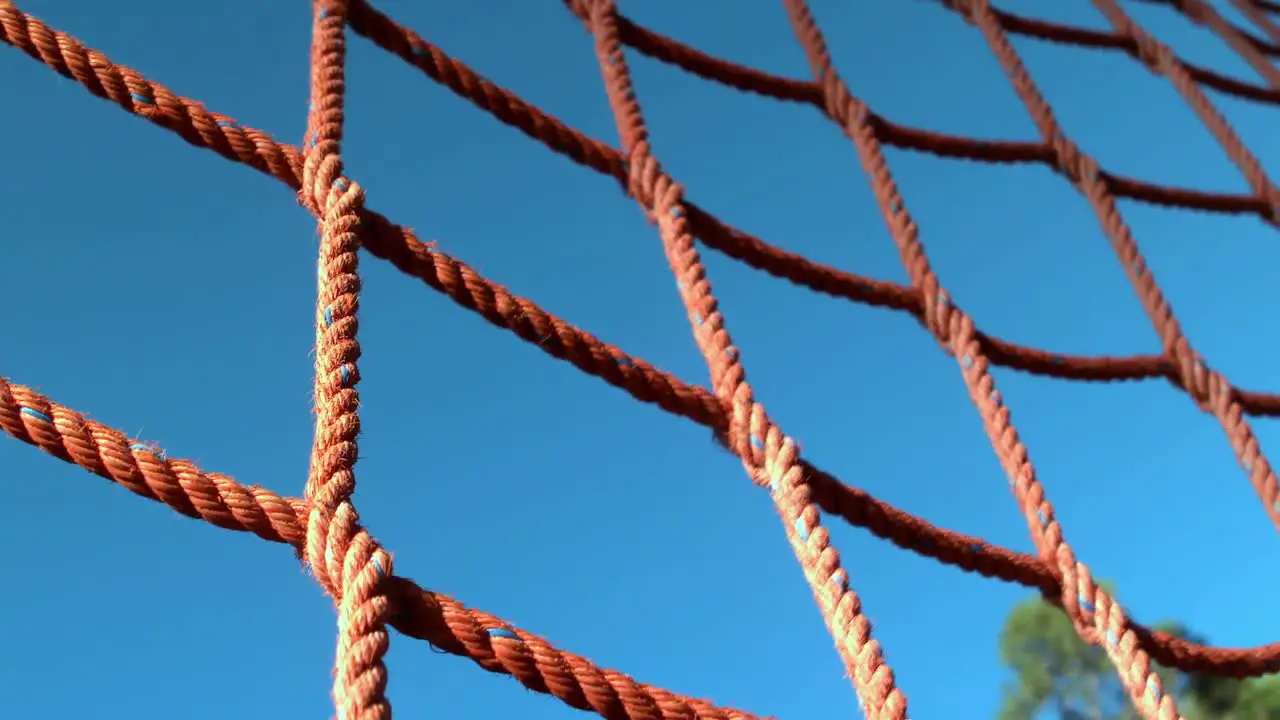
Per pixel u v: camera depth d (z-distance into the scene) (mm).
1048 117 1255
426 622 661
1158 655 859
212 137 793
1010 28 1445
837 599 728
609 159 965
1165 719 794
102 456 667
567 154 960
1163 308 1074
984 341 991
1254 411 1057
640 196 957
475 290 788
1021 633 4129
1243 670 882
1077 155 1209
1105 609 831
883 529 817
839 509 808
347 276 743
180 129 791
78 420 672
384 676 636
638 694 678
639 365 802
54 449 666
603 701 672
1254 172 1342
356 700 629
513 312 789
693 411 800
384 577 656
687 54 1119
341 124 829
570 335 796
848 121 1127
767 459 785
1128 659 817
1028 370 1004
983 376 949
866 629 717
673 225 916
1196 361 1046
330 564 660
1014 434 912
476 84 949
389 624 659
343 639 643
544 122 957
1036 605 4156
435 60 938
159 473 668
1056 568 848
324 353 715
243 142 796
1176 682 3656
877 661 707
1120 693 3965
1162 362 1049
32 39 779
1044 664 4066
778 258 972
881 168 1075
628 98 1009
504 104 953
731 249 960
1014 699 4133
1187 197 1271
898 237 1030
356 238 761
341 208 767
